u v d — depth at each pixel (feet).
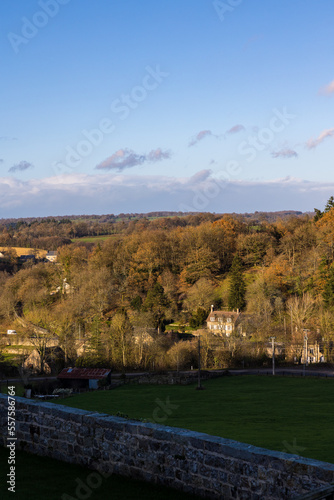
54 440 49.37
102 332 332.80
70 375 256.52
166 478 41.70
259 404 161.48
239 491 37.27
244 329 347.77
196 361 309.63
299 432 103.45
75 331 379.55
